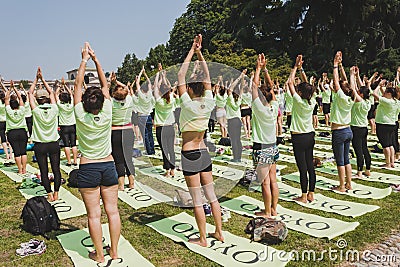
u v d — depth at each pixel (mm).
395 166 8023
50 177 7410
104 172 3863
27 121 11062
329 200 5883
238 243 4410
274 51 30969
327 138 12039
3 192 6906
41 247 4340
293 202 5824
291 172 7801
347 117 6121
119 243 4469
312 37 32594
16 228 5090
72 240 4645
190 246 4352
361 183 6812
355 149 7094
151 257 4156
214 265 3934
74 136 8961
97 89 3822
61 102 8695
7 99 7895
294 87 5512
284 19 31641
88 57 3951
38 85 9016
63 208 5812
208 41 38875
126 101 6117
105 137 3855
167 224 5074
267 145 4930
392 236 4527
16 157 8211
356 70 7043
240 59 26641
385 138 7812
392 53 29359
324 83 14727
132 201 6066
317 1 31281
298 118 5500
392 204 5668
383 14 30438
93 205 3916
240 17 33750
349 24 30812
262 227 4465
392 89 7594
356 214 5234
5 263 4109
